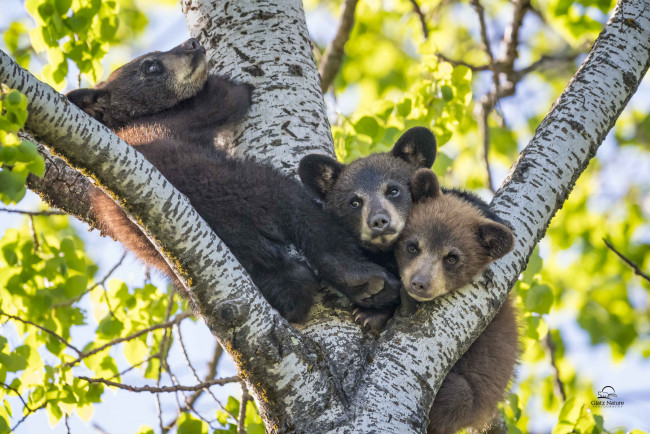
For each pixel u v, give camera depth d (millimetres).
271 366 7266
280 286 8672
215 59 11031
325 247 8836
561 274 20500
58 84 12828
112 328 12664
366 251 9758
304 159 9750
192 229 7273
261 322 7309
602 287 20172
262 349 7262
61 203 10273
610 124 9047
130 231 9172
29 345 11852
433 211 9570
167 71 11977
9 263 12258
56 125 6906
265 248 8906
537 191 8664
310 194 9727
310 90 10508
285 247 8945
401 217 9695
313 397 7297
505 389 9672
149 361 12656
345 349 7809
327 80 16125
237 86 10484
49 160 10164
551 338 14836
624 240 20422
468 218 9250
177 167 9109
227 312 7219
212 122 10586
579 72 9273
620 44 9289
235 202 9008
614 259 20203
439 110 13094
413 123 12914
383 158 10641
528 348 12383
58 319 12516
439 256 8938
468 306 8117
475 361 9234
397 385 7473
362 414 7266
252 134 10102
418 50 13797
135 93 12258
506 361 9438
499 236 8406
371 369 7629
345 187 10133
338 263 8648
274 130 10047
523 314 12000
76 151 6988
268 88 10352
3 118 6473
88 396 11656
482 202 10219
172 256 7320
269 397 7332
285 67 10523
